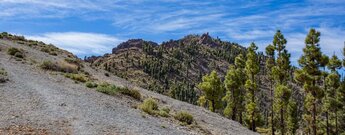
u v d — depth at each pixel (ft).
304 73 183.11
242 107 226.38
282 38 221.25
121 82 171.22
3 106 67.62
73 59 206.08
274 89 220.64
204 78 240.94
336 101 219.41
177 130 79.66
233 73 223.10
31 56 174.50
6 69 120.57
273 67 216.74
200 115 128.06
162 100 138.62
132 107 97.66
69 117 65.36
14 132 51.08
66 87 106.83
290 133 251.39
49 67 145.89
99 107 82.74
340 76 219.00
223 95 247.70
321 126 252.42
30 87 93.81
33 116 62.64
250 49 219.20
